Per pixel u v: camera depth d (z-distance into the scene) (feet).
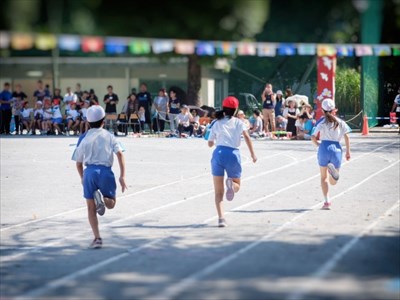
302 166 124.16
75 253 57.47
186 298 41.73
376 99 215.51
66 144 171.63
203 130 192.34
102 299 42.06
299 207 80.94
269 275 48.01
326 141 78.48
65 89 200.85
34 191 96.68
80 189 98.48
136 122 193.16
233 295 42.27
